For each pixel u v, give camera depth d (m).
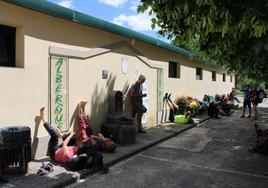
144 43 10.42
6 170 5.16
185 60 14.94
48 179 5.04
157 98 11.64
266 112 18.36
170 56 12.93
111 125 7.95
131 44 9.59
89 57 7.64
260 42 4.86
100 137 7.02
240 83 32.22
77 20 6.75
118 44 8.86
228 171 6.14
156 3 4.45
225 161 6.89
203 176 5.80
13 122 5.64
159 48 11.66
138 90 9.41
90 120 7.71
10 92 5.57
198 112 14.91
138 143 8.09
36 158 6.12
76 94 7.23
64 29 6.80
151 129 10.53
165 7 4.41
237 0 4.07
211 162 6.79
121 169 6.13
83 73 7.45
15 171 5.29
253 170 6.23
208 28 4.25
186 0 4.09
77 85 7.25
